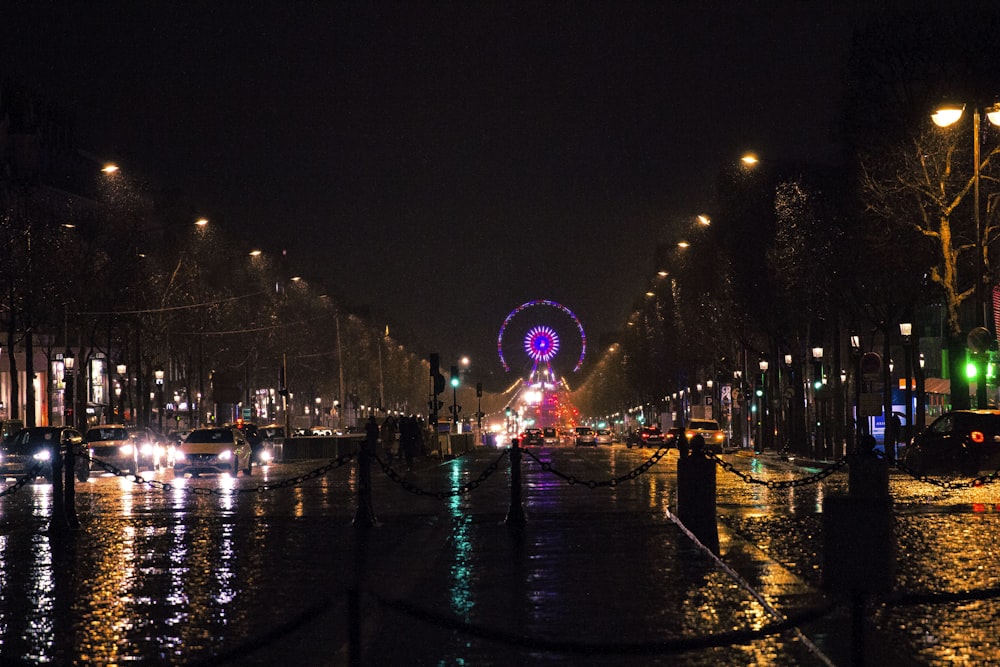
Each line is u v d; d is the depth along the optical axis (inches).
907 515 909.2
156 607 513.3
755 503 1083.3
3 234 2303.2
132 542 785.6
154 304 2962.6
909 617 454.6
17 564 671.8
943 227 1638.8
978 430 1403.8
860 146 1692.9
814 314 2186.3
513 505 884.0
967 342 1533.0
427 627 452.1
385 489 1400.1
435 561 660.1
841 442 2265.0
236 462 1807.3
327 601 325.7
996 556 655.8
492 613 481.1
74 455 893.8
